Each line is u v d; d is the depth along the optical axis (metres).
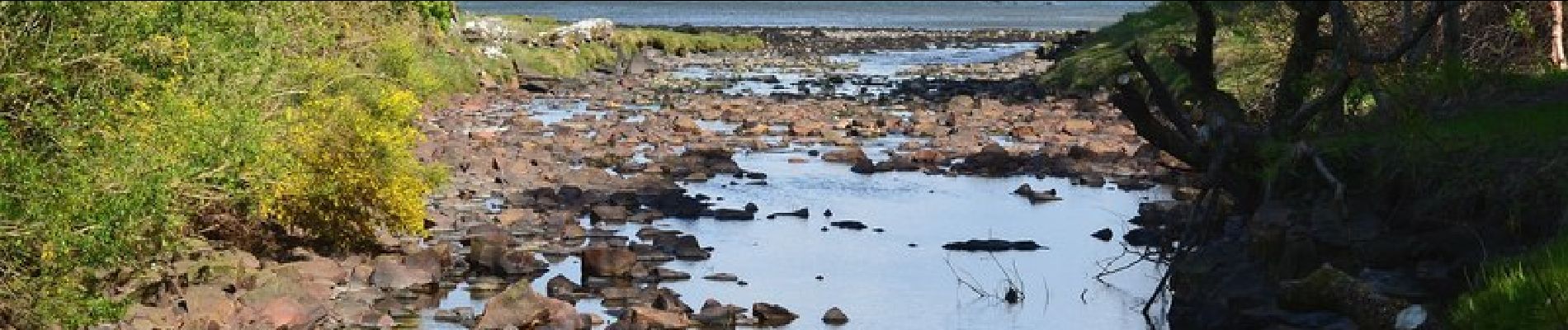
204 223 16.70
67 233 11.47
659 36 61.03
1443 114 16.23
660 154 28.81
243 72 16.47
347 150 17.09
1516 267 11.27
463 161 25.28
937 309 15.76
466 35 45.66
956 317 15.41
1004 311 15.60
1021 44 75.38
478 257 17.12
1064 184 25.45
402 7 40.28
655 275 17.17
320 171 16.95
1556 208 12.66
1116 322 15.10
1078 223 21.36
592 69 49.88
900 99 41.47
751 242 19.70
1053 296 16.33
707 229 20.70
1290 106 16.17
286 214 17.02
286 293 14.86
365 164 17.11
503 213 20.67
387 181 17.34
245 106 15.53
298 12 23.91
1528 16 25.95
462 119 33.47
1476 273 11.91
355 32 31.20
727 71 53.72
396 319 14.83
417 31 40.12
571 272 17.45
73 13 13.26
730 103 39.31
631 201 22.50
